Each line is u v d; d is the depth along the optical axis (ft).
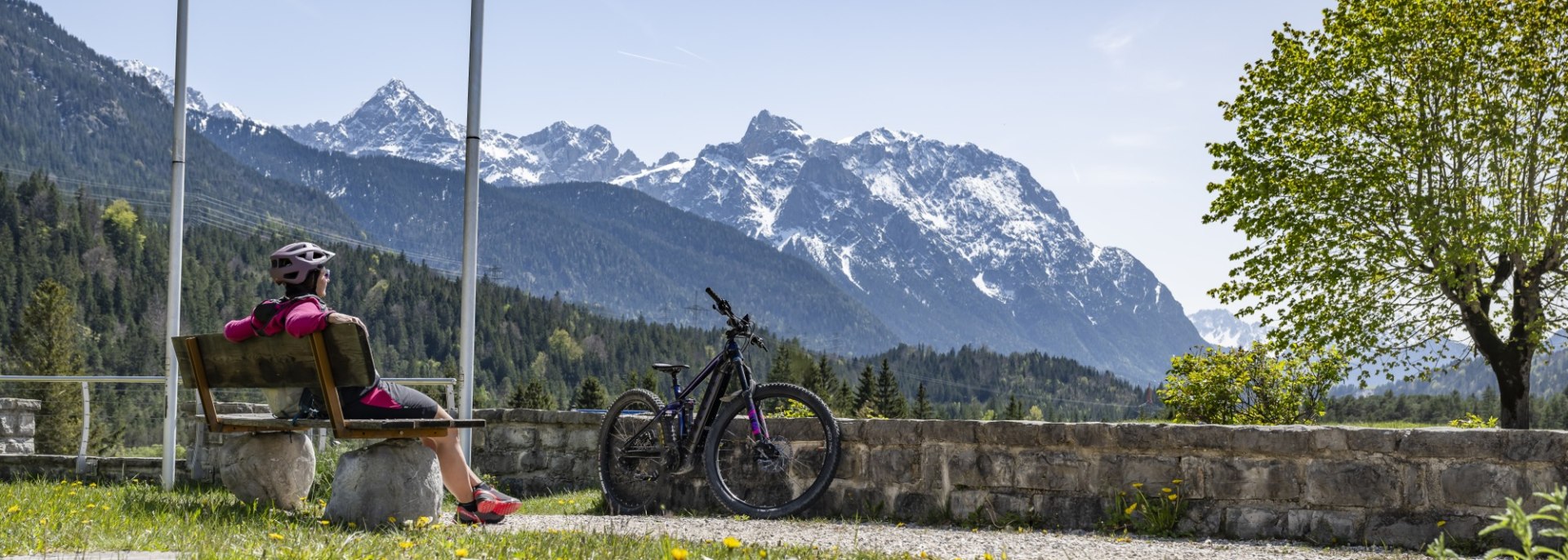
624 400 27.61
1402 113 81.82
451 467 21.90
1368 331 77.56
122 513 20.15
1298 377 62.54
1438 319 78.38
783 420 26.16
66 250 552.41
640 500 27.48
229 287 601.21
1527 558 8.12
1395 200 79.10
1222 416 62.90
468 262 29.60
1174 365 64.23
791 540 21.29
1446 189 78.48
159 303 542.57
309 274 20.47
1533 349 77.46
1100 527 22.90
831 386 383.86
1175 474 22.67
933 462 24.64
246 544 15.69
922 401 392.68
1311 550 20.33
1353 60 82.43
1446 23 80.28
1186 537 22.09
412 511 20.01
